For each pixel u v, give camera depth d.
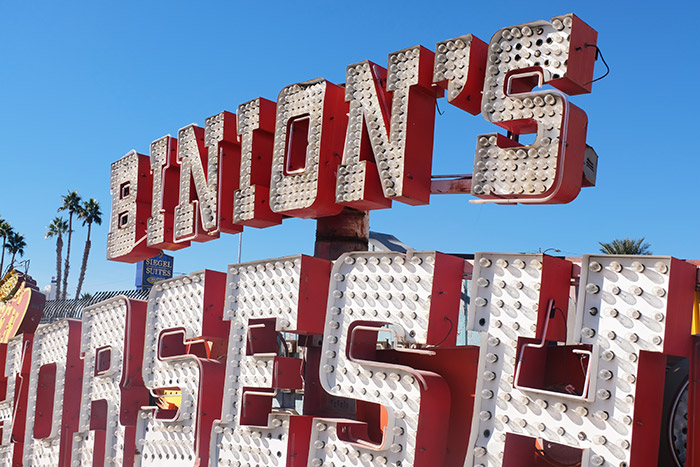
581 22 6.18
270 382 8.03
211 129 9.50
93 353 11.23
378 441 7.68
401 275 7.00
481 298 6.30
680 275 5.45
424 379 6.68
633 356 5.41
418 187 7.14
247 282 8.57
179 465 9.05
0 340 15.52
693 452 5.45
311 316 7.90
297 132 8.50
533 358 6.12
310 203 7.94
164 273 28.08
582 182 6.52
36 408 12.76
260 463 8.02
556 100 6.07
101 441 10.88
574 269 6.16
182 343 10.01
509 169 6.33
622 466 5.34
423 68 7.10
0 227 69.62
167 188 10.45
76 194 71.81
